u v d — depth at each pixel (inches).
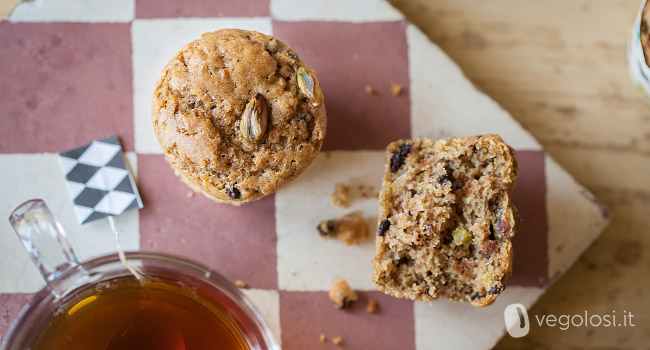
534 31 17.7
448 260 15.8
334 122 17.0
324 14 17.0
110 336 15.6
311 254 16.9
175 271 15.8
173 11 16.9
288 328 16.9
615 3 17.7
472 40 17.7
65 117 16.9
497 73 17.7
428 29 17.7
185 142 15.5
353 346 16.8
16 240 16.7
